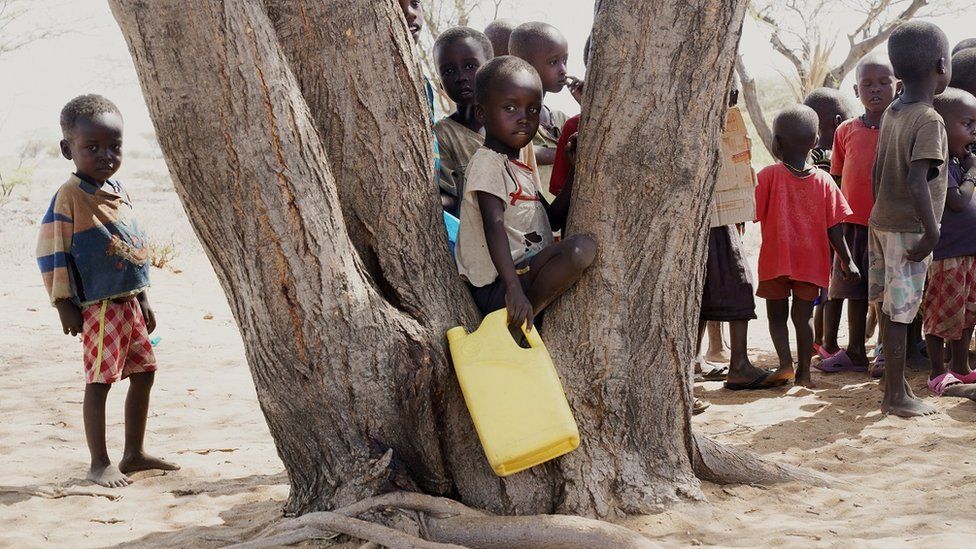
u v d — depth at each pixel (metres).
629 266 3.31
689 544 3.15
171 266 11.49
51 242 4.19
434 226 3.40
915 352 5.82
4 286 9.95
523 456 3.05
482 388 3.10
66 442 4.98
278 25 3.22
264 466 4.56
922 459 4.10
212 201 3.03
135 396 4.43
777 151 5.55
